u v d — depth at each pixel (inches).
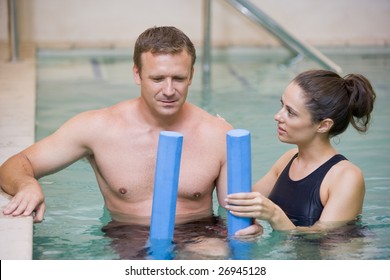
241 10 398.3
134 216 175.2
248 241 156.9
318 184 174.4
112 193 177.9
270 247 155.8
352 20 494.9
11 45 387.5
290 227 161.6
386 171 225.5
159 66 154.6
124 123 173.3
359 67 408.5
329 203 170.1
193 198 174.9
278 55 454.9
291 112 171.8
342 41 490.6
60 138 174.7
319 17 492.7
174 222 156.6
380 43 491.2
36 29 468.4
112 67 413.7
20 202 160.4
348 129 279.3
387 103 319.0
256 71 402.9
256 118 292.0
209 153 173.0
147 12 478.3
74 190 204.2
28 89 308.8
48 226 172.7
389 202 193.8
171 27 161.2
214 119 177.6
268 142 257.6
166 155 147.9
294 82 173.2
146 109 170.6
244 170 150.2
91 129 173.5
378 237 164.1
